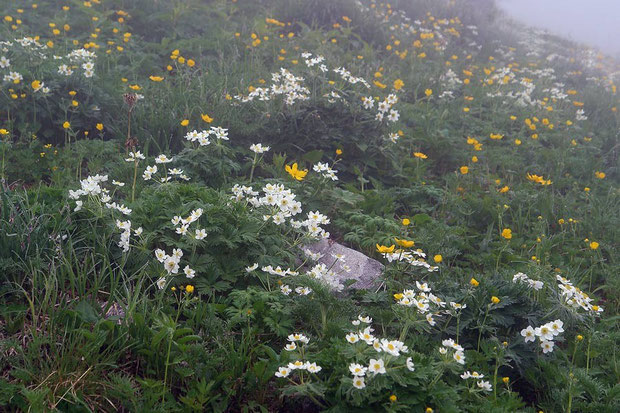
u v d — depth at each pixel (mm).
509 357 3430
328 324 3248
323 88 6242
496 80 9484
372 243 4566
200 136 4738
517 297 3686
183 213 3750
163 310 3271
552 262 4902
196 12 9445
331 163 5965
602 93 10328
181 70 7184
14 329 3051
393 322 3586
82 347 2885
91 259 3500
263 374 2936
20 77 5305
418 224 5070
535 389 3387
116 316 3113
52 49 6938
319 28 10242
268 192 3963
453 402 2781
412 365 2678
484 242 4898
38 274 3252
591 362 3557
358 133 5988
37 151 5055
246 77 7176
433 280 4148
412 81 8836
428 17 13102
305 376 2920
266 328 3395
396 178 6094
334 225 4934
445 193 5543
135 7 8891
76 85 5680
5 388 2576
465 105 8367
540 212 5699
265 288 3607
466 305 3633
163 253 3422
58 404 2637
